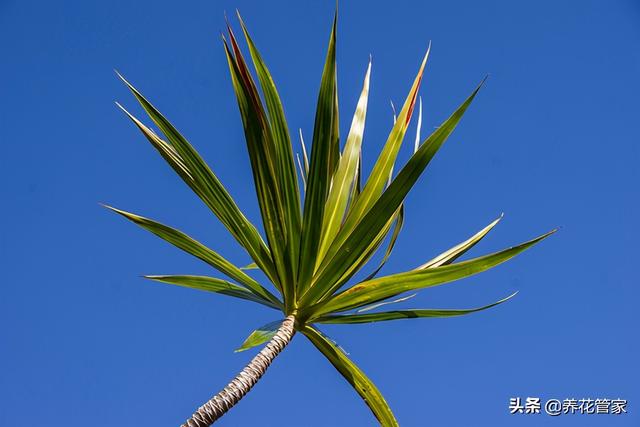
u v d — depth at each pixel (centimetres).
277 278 324
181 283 345
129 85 309
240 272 333
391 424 331
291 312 320
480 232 363
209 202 323
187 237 334
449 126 285
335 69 298
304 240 308
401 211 368
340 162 336
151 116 313
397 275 311
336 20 292
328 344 323
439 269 308
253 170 309
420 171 292
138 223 334
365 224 304
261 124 303
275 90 303
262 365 281
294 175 306
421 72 336
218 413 252
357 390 334
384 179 320
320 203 304
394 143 324
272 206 312
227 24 296
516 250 302
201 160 314
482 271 306
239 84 299
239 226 321
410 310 330
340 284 319
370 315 330
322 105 301
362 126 344
